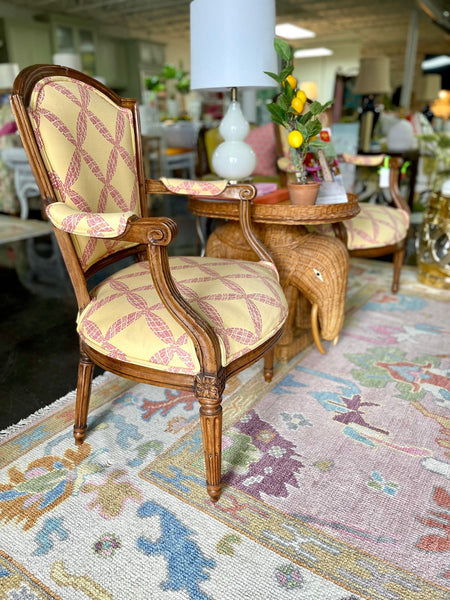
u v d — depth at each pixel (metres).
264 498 1.05
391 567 0.89
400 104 8.16
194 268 1.18
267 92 5.80
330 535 0.96
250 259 1.66
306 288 1.53
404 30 9.79
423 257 2.45
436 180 3.76
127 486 1.09
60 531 0.97
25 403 1.45
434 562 0.90
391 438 1.26
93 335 1.00
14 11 7.38
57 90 1.03
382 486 1.09
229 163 1.63
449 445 1.23
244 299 1.05
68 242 0.99
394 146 3.80
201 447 1.22
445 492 1.07
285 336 1.61
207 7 1.47
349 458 1.18
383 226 2.03
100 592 0.84
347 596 0.83
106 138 1.14
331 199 1.66
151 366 0.94
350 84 6.46
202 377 0.91
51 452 1.21
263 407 1.40
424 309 2.12
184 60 10.80
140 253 1.33
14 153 3.73
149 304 1.00
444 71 10.53
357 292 2.34
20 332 1.97
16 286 2.52
